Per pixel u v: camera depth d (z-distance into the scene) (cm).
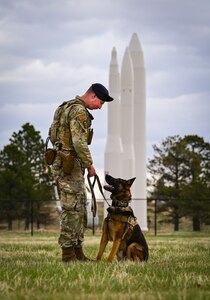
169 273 973
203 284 847
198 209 5809
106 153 4997
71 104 1138
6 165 5706
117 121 5022
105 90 1160
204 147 6556
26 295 723
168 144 6462
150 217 6719
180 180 6378
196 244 1941
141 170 5306
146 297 721
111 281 852
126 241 1154
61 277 905
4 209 5478
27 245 1828
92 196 1157
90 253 1470
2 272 945
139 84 5347
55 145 1137
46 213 5891
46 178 5869
